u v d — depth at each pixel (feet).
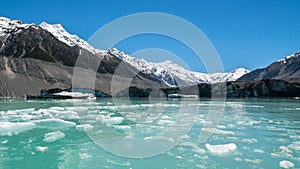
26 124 41.09
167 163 23.15
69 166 22.53
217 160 23.86
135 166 22.43
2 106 94.68
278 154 25.44
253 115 61.26
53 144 29.96
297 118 54.80
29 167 22.36
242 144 29.78
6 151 27.14
